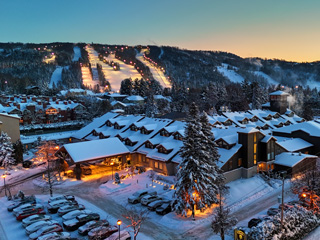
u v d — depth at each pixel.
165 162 47.81
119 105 127.50
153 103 115.56
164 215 34.09
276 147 50.47
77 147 51.12
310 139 57.84
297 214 30.42
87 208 36.50
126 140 58.53
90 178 49.09
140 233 30.19
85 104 124.06
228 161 43.59
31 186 45.94
